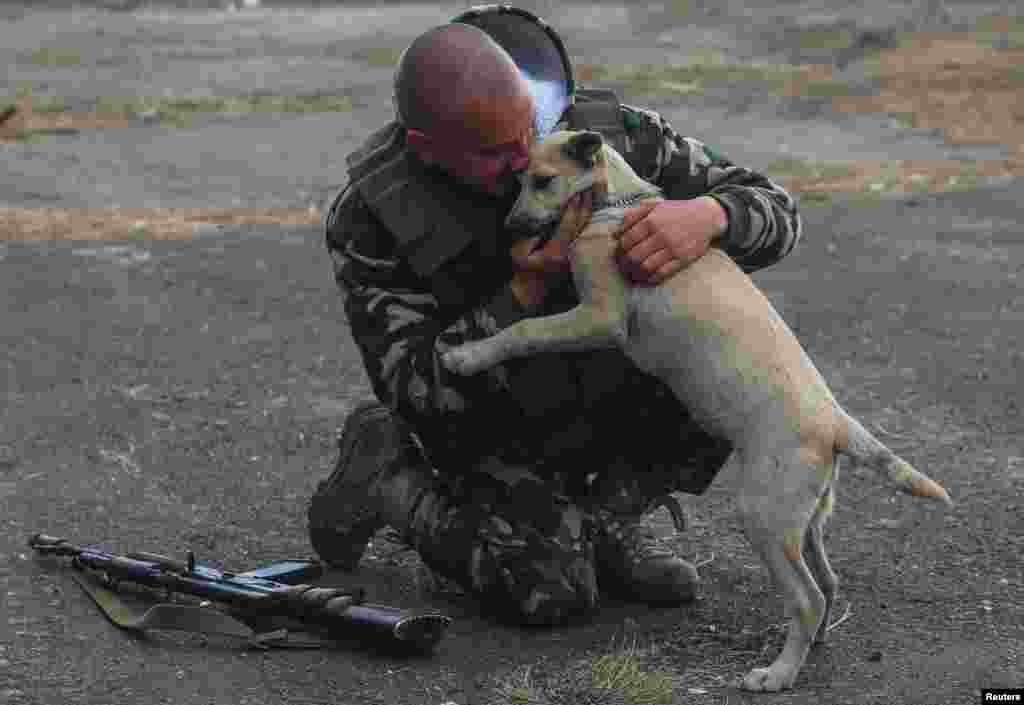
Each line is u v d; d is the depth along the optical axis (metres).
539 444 5.76
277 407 8.87
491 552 5.66
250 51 32.00
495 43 5.28
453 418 5.61
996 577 6.15
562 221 5.31
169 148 19.72
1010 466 7.64
